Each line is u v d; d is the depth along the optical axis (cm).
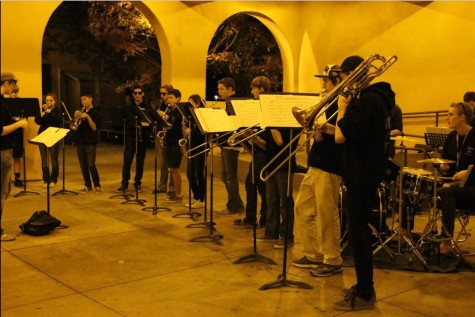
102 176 1001
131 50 1464
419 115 962
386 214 538
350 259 497
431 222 500
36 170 917
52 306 383
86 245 541
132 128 814
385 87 386
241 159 958
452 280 450
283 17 1127
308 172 461
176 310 378
